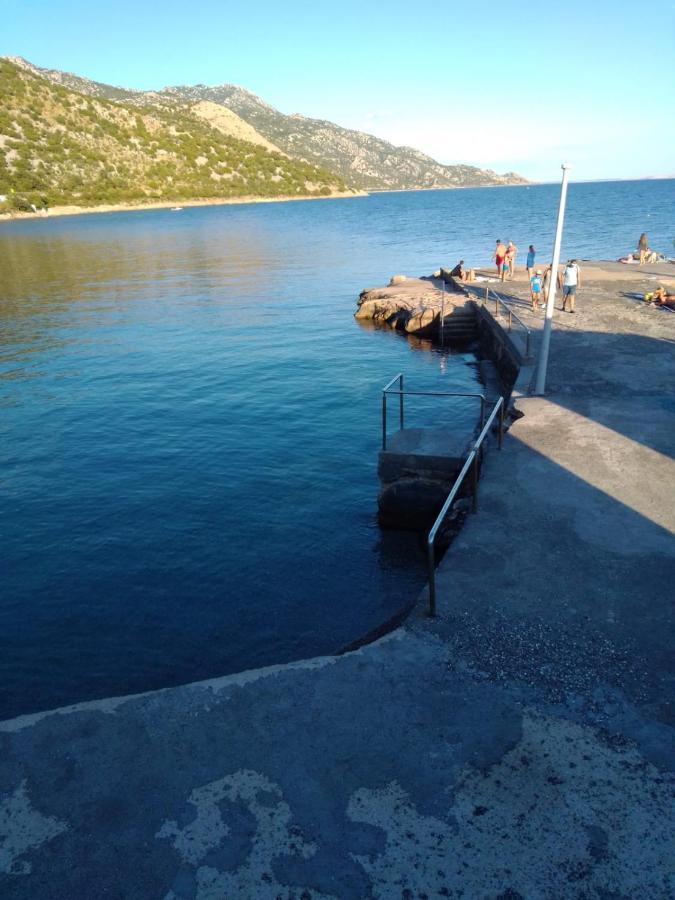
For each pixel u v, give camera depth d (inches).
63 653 336.5
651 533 289.0
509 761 175.5
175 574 406.3
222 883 145.4
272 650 332.5
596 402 470.6
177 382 833.5
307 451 597.3
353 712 194.1
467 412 677.3
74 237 3523.6
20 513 493.7
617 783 167.9
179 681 314.0
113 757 179.9
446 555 278.8
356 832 156.3
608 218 3511.3
